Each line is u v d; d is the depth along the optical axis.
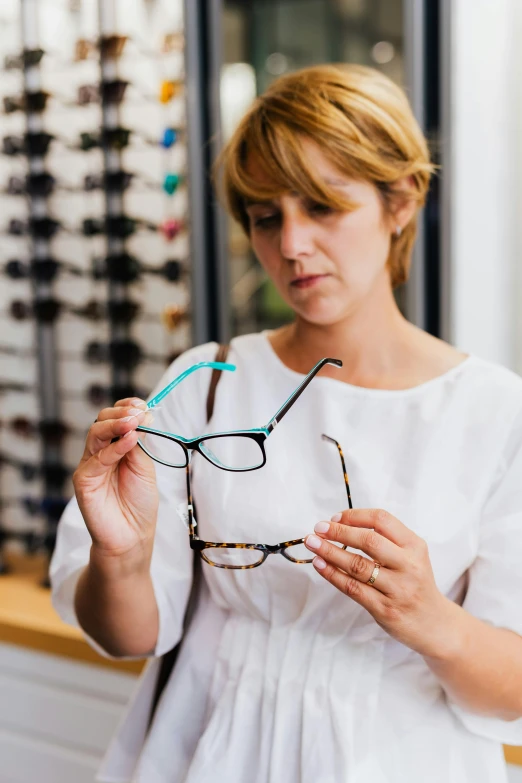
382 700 0.77
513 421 0.79
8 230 1.71
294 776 0.77
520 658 0.73
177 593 0.87
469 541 0.78
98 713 1.48
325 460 0.82
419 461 0.79
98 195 1.70
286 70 1.88
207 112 1.55
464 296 1.47
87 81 1.67
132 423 0.70
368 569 0.66
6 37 1.75
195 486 0.85
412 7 1.35
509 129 1.42
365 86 0.80
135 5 1.59
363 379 0.85
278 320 1.77
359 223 0.78
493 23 1.37
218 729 0.81
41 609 1.58
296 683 0.78
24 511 1.89
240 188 0.81
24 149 1.66
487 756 0.79
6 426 1.81
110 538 0.76
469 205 1.44
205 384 0.89
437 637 0.69
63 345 1.82
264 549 0.75
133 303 1.62
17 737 1.58
